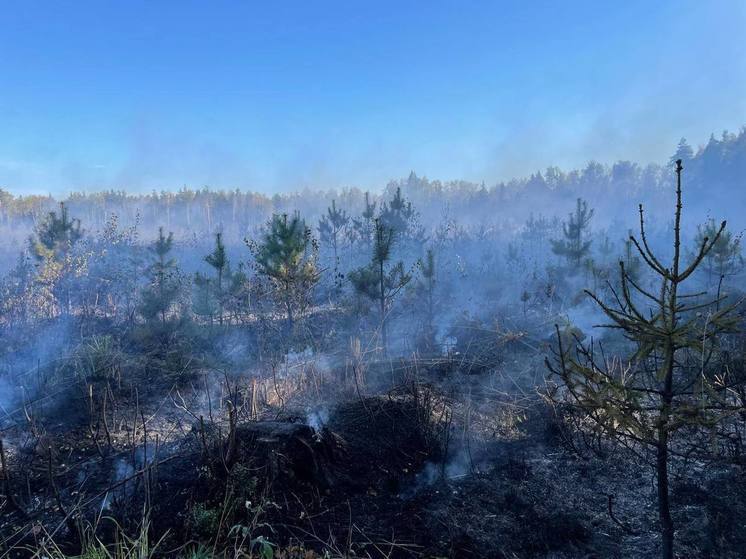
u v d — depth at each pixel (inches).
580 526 131.3
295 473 145.1
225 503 123.6
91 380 245.3
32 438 180.9
